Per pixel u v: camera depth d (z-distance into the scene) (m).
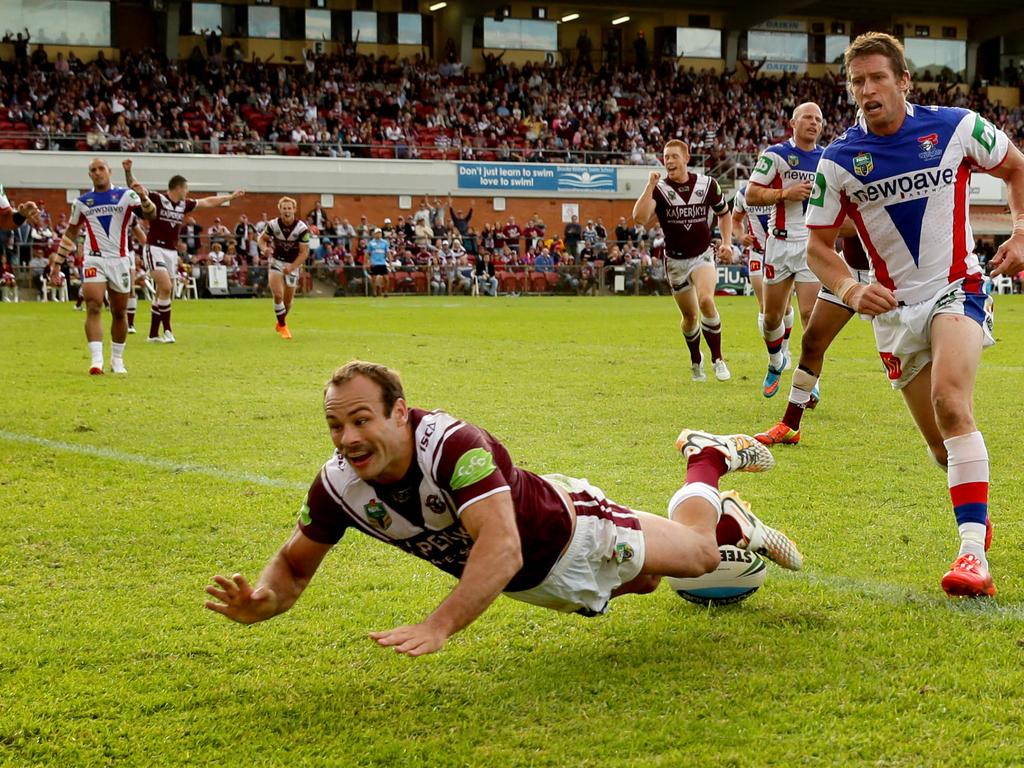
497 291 33.41
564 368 11.45
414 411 2.98
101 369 10.97
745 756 2.69
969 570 3.87
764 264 9.01
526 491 3.03
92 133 35.16
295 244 15.52
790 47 50.09
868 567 4.29
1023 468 6.16
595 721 2.92
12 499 5.52
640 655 3.38
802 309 8.95
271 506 5.38
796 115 8.95
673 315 21.66
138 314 22.12
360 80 42.22
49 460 6.50
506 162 39.72
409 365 11.71
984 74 52.03
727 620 3.68
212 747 2.84
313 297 30.92
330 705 3.09
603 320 19.97
